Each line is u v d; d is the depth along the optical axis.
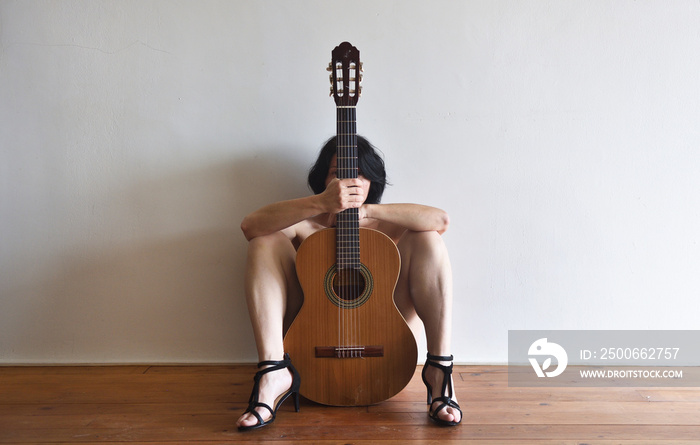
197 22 2.10
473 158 2.12
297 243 1.94
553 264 2.14
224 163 2.13
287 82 2.12
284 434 1.50
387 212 1.73
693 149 2.11
